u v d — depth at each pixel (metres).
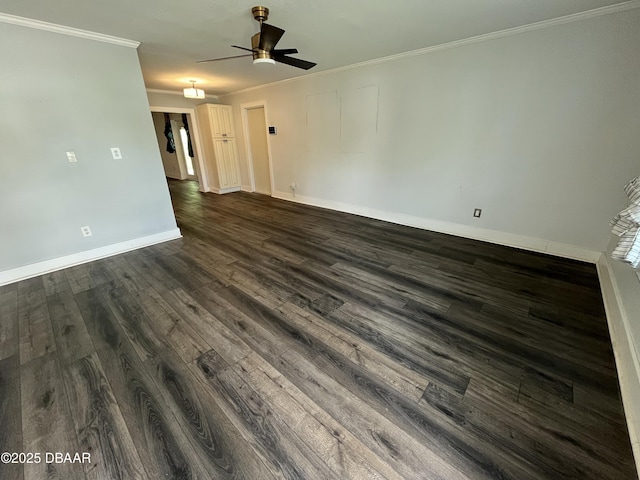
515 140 2.89
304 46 3.11
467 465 1.09
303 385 1.46
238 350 1.71
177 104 5.93
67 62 2.60
